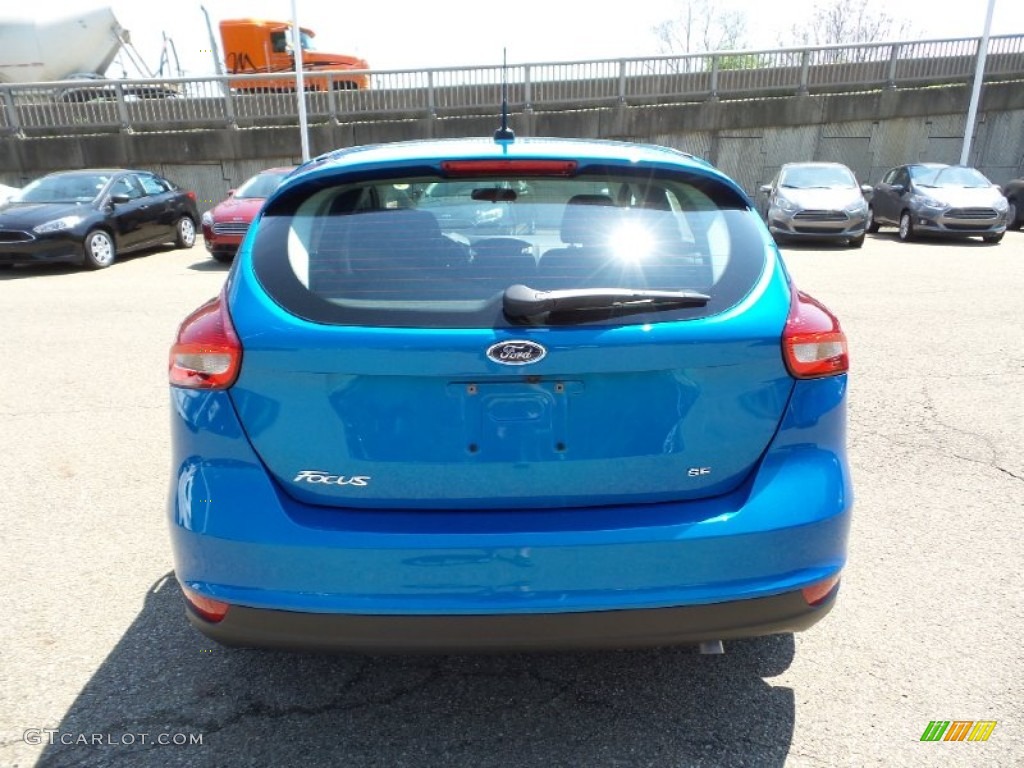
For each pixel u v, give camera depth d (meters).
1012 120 21.48
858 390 5.32
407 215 2.12
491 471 1.92
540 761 2.10
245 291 2.00
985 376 5.61
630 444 1.93
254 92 20.03
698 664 2.53
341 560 1.86
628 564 1.88
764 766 2.08
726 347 1.91
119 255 12.99
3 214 11.18
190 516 1.94
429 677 2.47
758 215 2.28
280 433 1.92
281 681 2.46
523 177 2.20
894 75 20.88
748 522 1.93
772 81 20.86
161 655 2.59
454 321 1.88
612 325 1.87
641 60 20.31
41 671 2.50
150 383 5.73
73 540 3.40
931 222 14.25
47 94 19.45
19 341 7.01
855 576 3.03
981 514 3.53
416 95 20.17
